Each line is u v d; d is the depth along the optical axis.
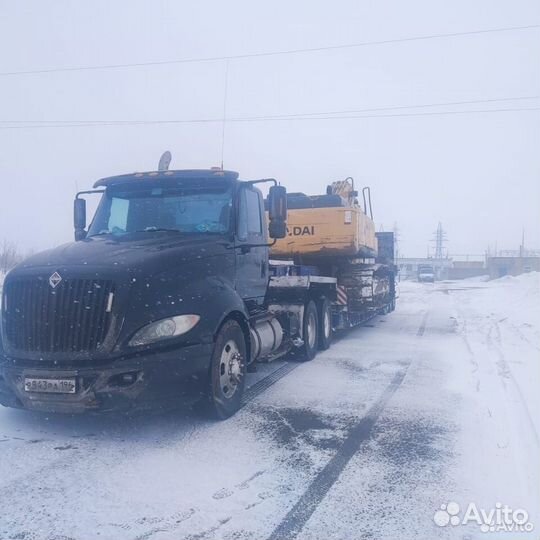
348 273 12.30
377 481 4.21
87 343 4.73
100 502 3.82
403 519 3.64
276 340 7.65
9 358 4.93
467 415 5.89
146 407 4.76
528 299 22.78
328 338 10.33
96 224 6.88
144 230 6.52
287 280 8.62
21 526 3.49
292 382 7.42
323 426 5.50
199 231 6.53
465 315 17.88
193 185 6.72
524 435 5.26
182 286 5.27
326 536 3.42
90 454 4.69
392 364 8.74
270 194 6.62
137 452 4.75
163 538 3.37
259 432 5.30
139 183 6.86
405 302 25.09
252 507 3.78
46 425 5.41
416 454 4.76
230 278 6.36
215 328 5.38
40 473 4.29
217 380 5.50
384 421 5.68
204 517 3.63
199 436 5.16
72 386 4.59
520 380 7.57
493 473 4.38
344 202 11.88
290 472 4.36
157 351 4.85
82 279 4.82
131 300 4.82
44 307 4.82
